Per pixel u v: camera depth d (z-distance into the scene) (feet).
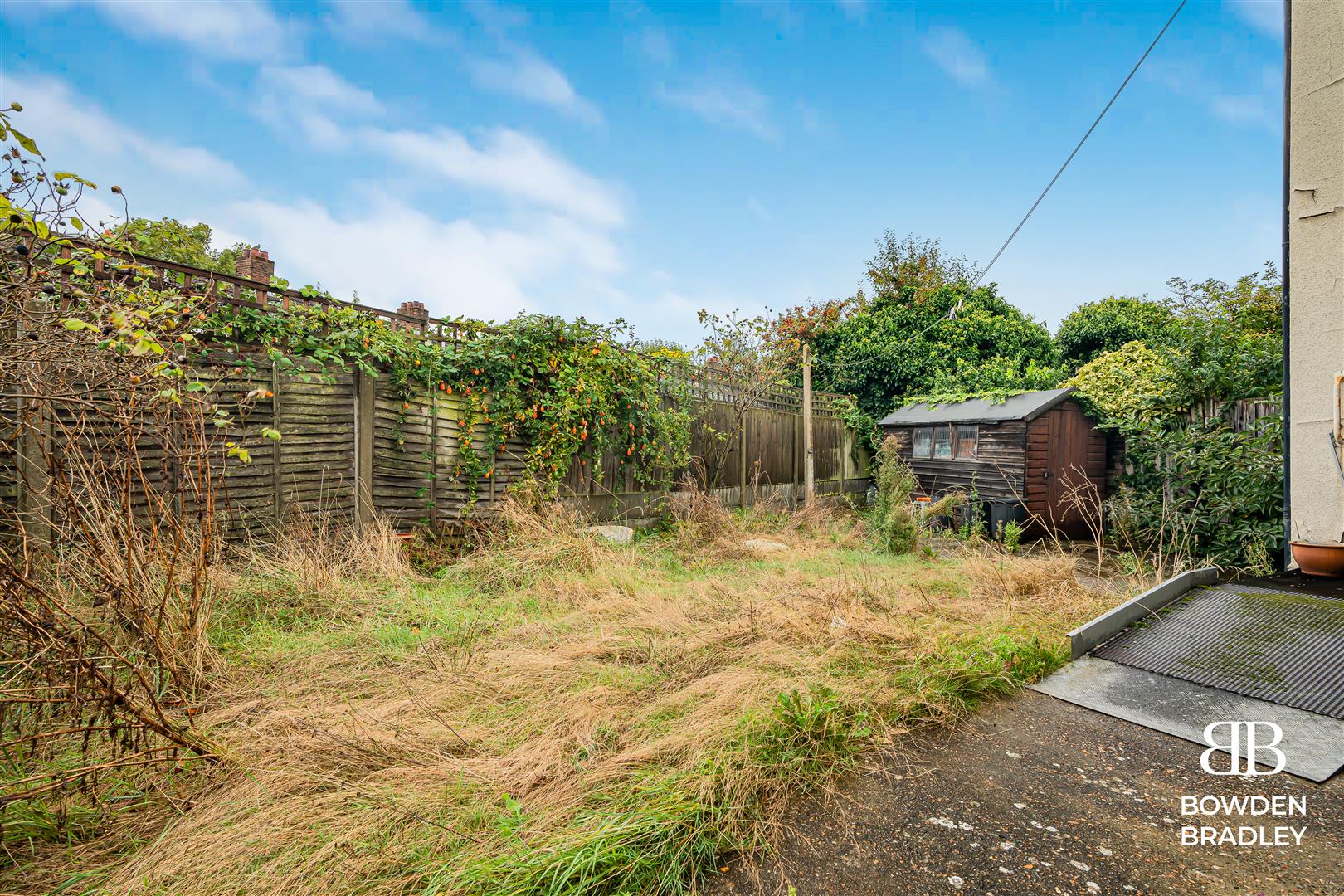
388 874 5.49
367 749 7.45
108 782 6.66
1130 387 33.04
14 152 6.06
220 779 6.84
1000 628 12.51
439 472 19.67
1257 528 19.86
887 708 9.20
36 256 6.57
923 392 42.06
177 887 5.25
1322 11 15.79
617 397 24.94
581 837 5.82
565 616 13.84
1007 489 29.71
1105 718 9.25
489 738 8.11
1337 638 10.56
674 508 26.50
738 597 15.06
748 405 32.78
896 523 23.09
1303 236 16.25
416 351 18.70
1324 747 7.91
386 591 14.66
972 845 6.25
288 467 16.05
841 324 47.60
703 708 8.79
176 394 7.57
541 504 21.11
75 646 6.27
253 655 10.57
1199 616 12.42
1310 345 16.14
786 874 5.81
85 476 7.97
